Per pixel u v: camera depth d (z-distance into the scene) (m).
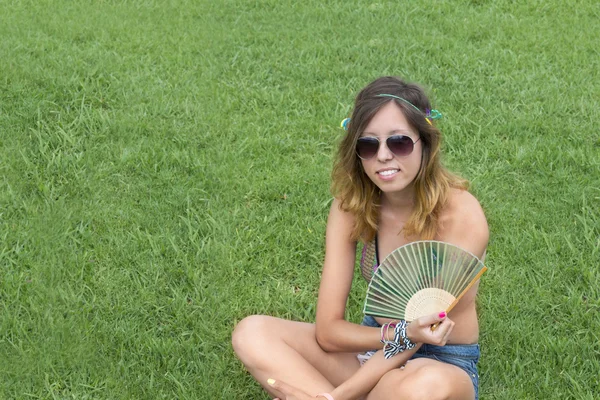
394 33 7.34
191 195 5.11
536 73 6.56
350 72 6.62
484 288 4.36
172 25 7.54
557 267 4.46
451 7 7.90
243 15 7.80
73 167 5.31
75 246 4.69
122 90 6.21
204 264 4.57
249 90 6.40
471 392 3.12
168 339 4.02
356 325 3.32
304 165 5.49
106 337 4.04
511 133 5.77
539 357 3.91
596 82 6.48
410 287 3.13
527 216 4.90
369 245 3.44
